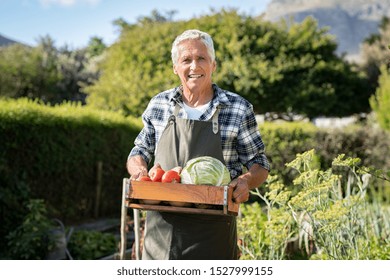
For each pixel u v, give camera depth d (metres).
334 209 3.22
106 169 8.82
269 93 17.16
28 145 6.67
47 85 23.22
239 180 2.62
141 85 13.55
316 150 9.66
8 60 22.77
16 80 22.78
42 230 5.66
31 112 6.70
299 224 3.68
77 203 8.11
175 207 2.58
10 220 5.98
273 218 4.05
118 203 9.26
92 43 36.38
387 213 4.91
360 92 20.53
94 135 8.27
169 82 13.65
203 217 2.70
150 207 2.62
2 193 5.90
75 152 7.74
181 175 2.66
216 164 2.65
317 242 3.46
